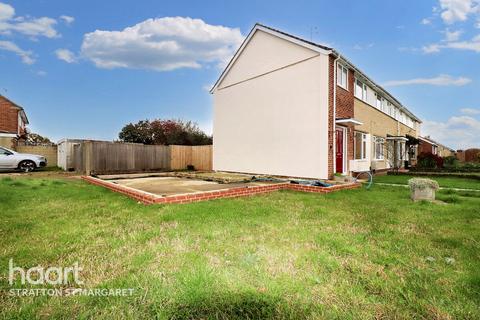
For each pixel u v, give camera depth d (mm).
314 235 3971
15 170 15836
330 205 6363
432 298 2320
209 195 6809
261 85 13594
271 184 9086
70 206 5789
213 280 2527
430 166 21828
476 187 10266
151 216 4961
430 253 3348
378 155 17938
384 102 19500
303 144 11617
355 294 2373
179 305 2156
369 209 5938
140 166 17297
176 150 19359
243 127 14586
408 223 4785
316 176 11094
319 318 2047
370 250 3410
